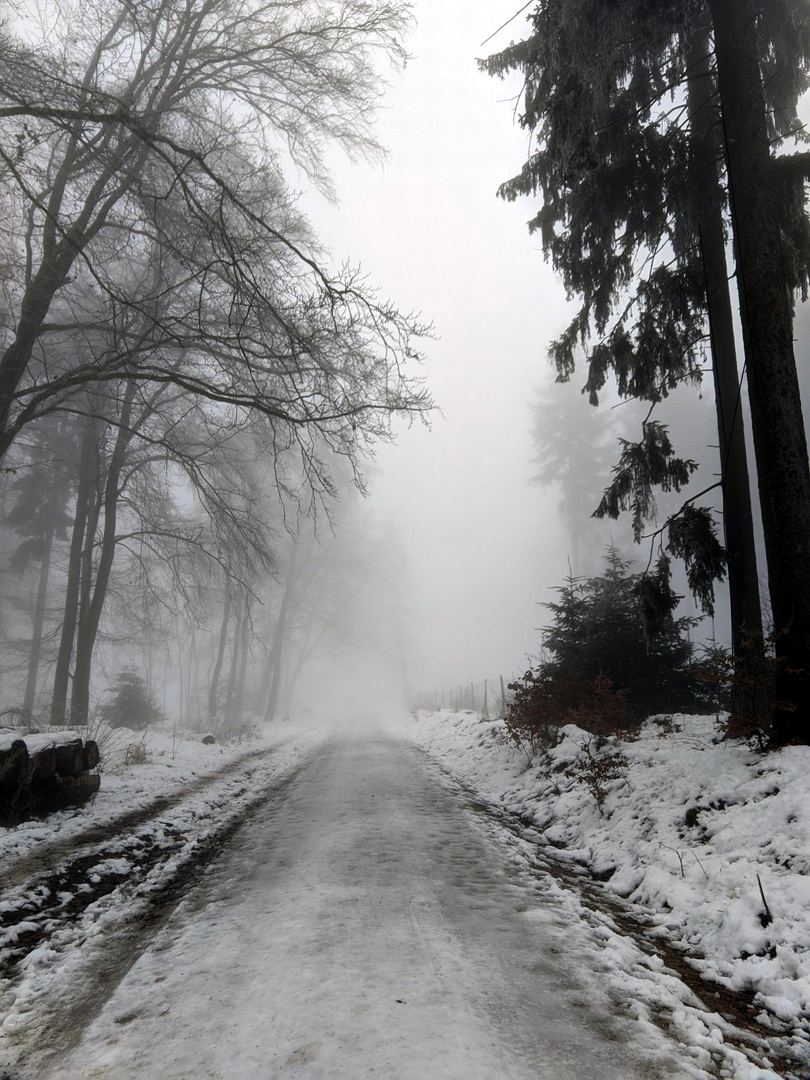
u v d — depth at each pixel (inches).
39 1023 124.6
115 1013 126.0
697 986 140.3
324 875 214.2
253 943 158.4
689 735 332.5
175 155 466.9
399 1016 119.0
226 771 507.5
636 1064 105.3
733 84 298.8
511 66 436.1
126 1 413.7
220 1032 115.6
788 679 249.0
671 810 239.3
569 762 351.9
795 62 377.1
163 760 509.7
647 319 405.4
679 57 388.5
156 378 434.0
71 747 317.1
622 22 314.5
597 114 353.7
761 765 234.1
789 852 178.1
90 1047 113.6
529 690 435.2
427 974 137.9
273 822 309.1
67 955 158.2
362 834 272.4
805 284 367.6
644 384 410.0
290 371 438.9
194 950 156.0
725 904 170.4
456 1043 109.3
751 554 353.1
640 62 394.0
